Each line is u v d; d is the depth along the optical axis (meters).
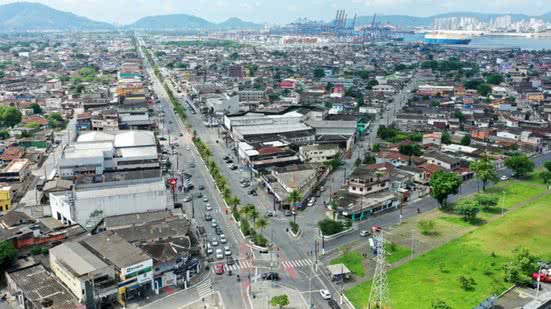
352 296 153.25
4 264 161.12
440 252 183.00
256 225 194.12
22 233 179.88
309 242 193.00
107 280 146.25
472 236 196.50
